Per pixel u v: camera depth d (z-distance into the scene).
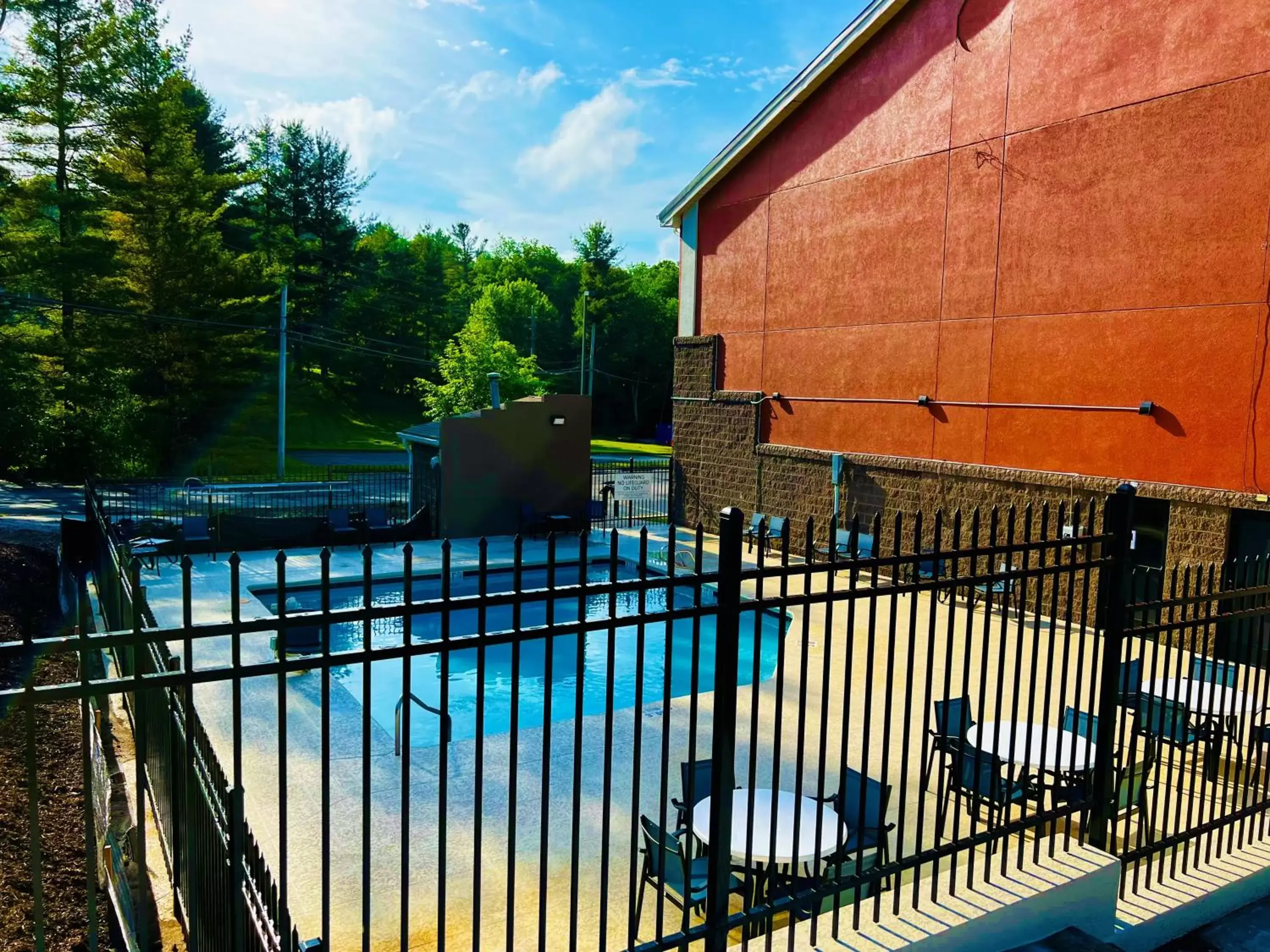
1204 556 11.05
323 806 2.29
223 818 2.93
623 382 69.19
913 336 15.19
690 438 20.95
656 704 9.30
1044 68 12.80
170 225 33.41
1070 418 12.67
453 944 4.33
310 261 55.09
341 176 54.94
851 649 3.28
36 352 29.70
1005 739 5.40
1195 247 11.05
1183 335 11.23
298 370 53.19
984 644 3.60
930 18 14.58
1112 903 4.03
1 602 9.79
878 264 15.81
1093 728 6.21
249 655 10.31
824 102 16.80
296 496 27.16
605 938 2.76
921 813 3.57
